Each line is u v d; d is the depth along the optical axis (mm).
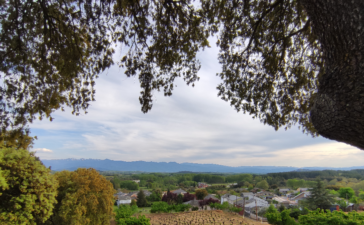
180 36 4609
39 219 7574
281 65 4711
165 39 4480
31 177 7051
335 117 1326
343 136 1392
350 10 1139
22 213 6664
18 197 6672
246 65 4934
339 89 1266
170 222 18312
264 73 4895
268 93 4980
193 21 4418
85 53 4188
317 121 1562
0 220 6285
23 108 3525
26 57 3447
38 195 7289
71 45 3852
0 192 6379
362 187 57219
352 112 1183
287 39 4473
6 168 6867
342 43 1255
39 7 3482
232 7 4309
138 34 4172
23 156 7191
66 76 3963
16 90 3461
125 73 4297
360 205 34906
